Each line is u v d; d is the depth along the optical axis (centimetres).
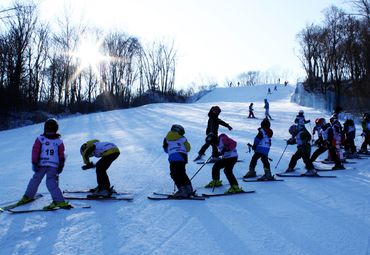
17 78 3959
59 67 4984
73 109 5041
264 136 916
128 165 1080
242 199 724
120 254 457
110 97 5909
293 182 890
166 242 497
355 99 4275
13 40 3959
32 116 3978
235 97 6944
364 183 880
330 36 4750
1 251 464
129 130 2070
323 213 630
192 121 2523
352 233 532
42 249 471
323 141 1083
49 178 645
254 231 540
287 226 562
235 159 784
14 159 1321
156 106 4153
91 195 707
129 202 696
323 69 5084
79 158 1243
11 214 611
